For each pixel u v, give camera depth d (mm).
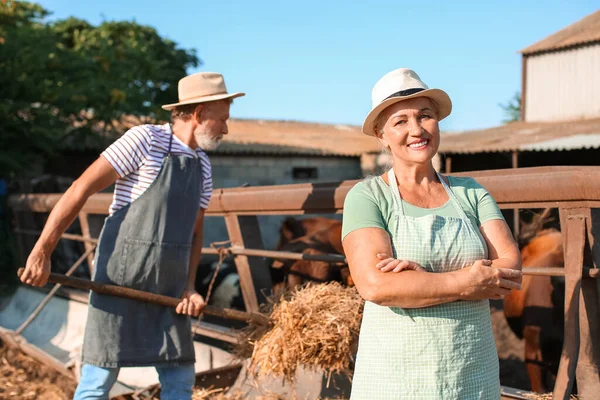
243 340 3512
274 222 16188
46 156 12836
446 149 13586
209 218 15328
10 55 10945
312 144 19000
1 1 11445
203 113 3270
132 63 13883
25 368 5469
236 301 7309
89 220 6469
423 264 1998
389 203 2086
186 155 3279
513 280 1944
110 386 3205
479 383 1971
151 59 14648
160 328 3252
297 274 5184
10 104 10688
